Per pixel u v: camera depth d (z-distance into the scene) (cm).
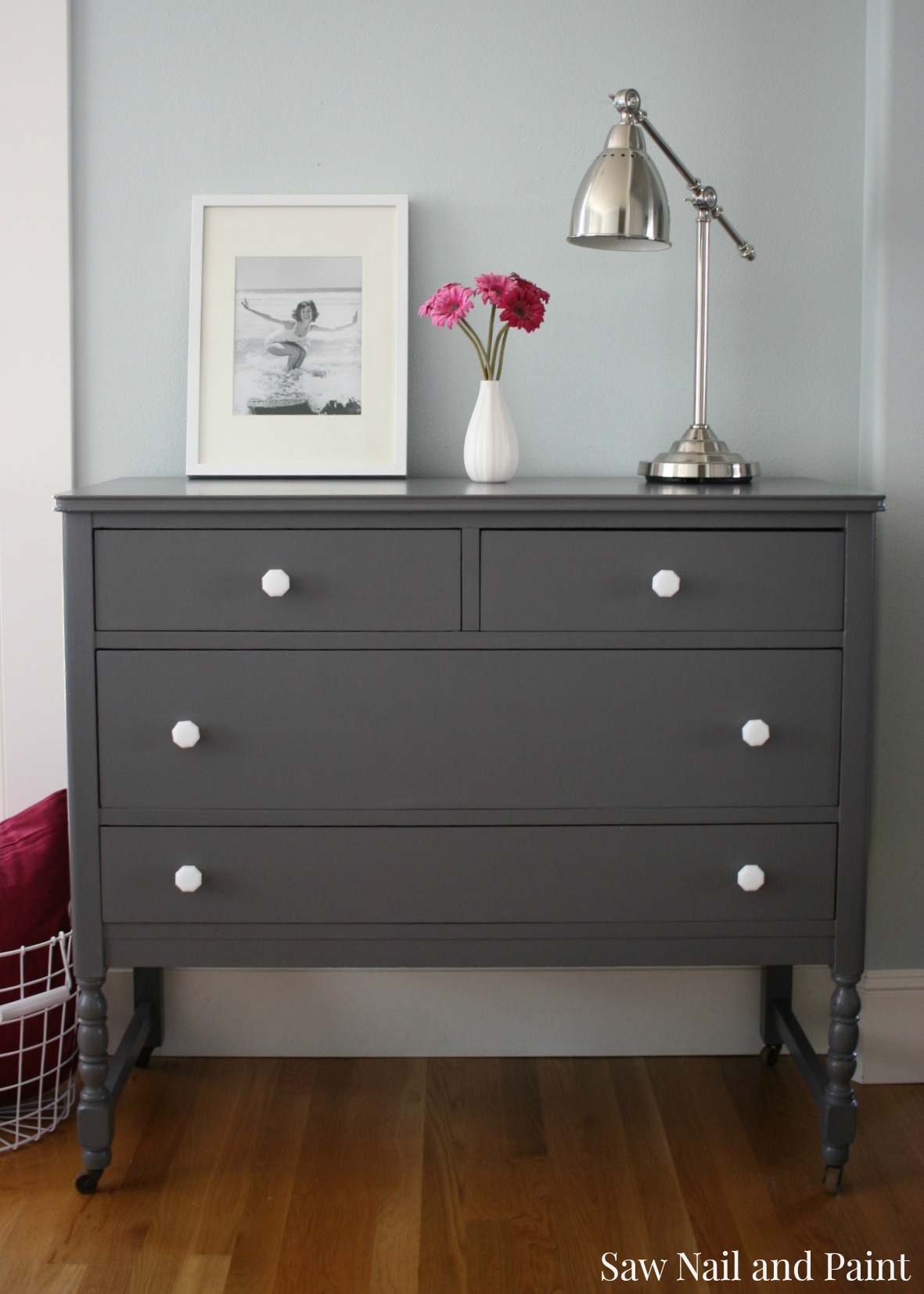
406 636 165
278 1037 216
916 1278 158
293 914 170
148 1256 162
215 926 171
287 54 200
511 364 207
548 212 203
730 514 163
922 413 200
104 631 165
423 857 169
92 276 204
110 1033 215
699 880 170
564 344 206
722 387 208
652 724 167
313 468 201
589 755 167
